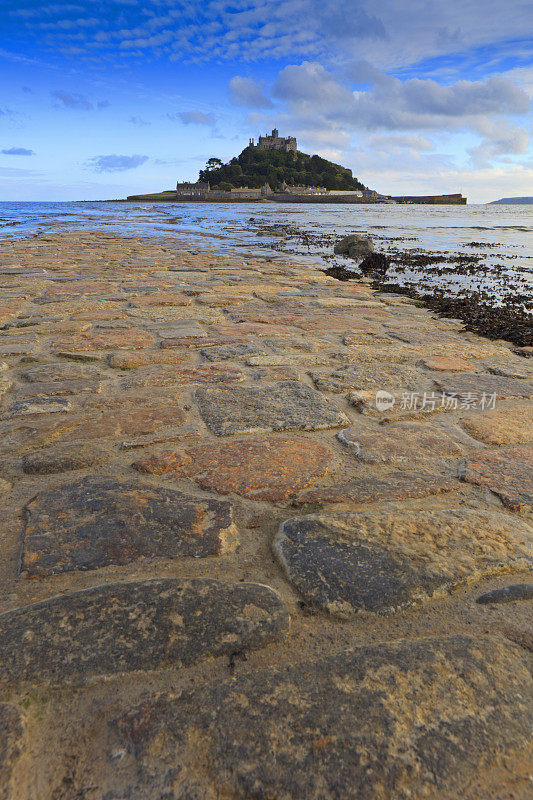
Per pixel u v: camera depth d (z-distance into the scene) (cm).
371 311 684
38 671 137
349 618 159
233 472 244
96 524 201
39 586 170
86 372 396
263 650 146
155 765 115
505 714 126
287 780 111
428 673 137
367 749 117
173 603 161
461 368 427
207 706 128
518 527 204
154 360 431
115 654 142
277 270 1125
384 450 270
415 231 2650
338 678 136
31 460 253
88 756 117
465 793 109
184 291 804
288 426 298
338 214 5144
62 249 1514
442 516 209
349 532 198
